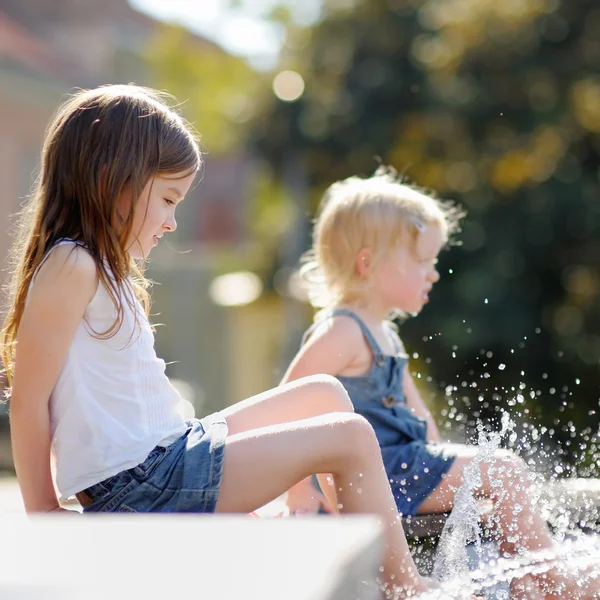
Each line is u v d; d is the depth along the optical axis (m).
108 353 4.15
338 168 24.66
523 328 19.33
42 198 4.38
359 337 5.75
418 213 6.11
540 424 6.31
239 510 4.07
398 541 4.08
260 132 25.56
